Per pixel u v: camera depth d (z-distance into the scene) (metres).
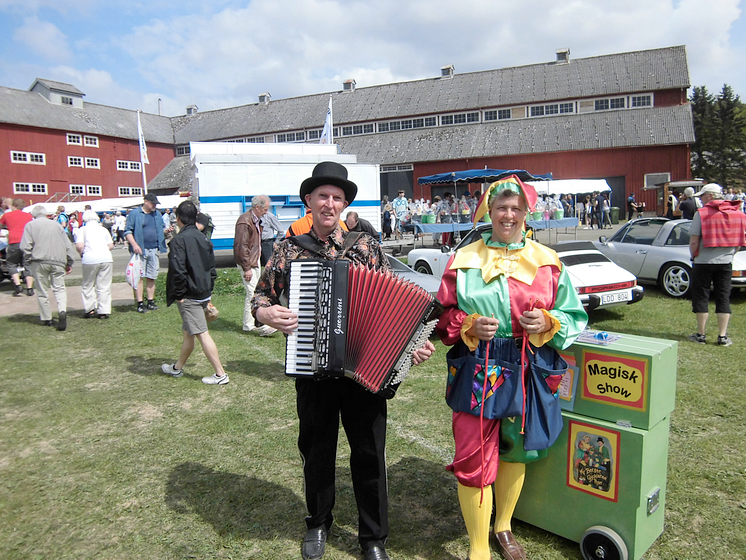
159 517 2.92
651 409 2.29
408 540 2.68
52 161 41.97
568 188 20.72
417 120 38.41
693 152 52.88
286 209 14.67
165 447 3.78
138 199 33.44
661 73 33.25
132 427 4.13
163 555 2.60
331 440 2.54
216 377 5.10
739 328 6.77
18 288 10.51
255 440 3.88
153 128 49.03
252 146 15.29
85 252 8.07
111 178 45.62
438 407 4.43
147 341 6.77
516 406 2.31
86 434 4.01
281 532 2.78
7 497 3.14
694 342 6.15
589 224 27.14
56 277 7.41
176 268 4.79
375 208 15.91
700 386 4.73
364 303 2.25
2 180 39.31
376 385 2.25
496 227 2.46
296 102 44.94
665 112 31.77
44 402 4.66
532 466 2.65
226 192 14.05
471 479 2.37
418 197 35.12
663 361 2.35
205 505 3.03
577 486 2.49
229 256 17.66
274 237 9.07
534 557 2.51
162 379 5.25
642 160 30.48
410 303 2.23
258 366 5.65
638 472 2.29
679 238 8.94
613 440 2.37
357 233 2.54
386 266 2.54
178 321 7.96
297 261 2.30
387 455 3.59
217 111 49.56
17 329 7.49
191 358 5.99
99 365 5.75
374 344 2.25
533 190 2.43
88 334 7.18
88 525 2.85
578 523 2.51
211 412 4.41
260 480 3.31
